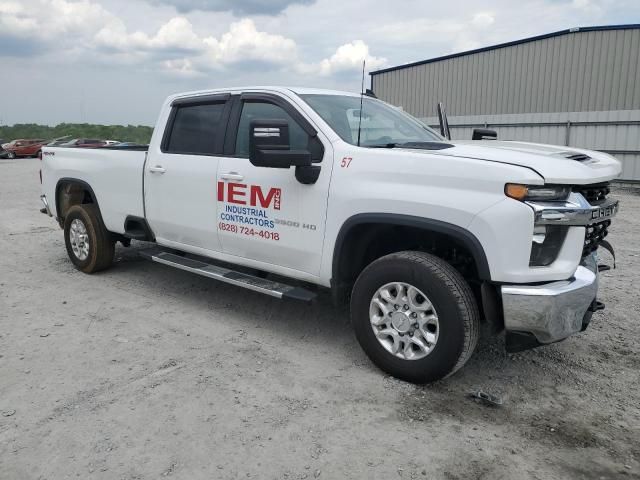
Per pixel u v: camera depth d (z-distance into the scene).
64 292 5.65
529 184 3.09
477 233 3.22
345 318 4.94
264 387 3.61
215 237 4.76
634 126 18.77
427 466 2.79
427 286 3.42
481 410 3.35
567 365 3.99
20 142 38.38
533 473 2.75
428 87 23.97
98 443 2.96
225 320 4.88
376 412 3.30
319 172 3.93
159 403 3.38
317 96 4.41
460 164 3.30
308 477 2.70
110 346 4.26
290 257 4.22
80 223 6.22
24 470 2.74
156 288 5.80
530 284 3.22
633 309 5.16
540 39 20.31
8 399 3.43
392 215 3.53
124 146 6.29
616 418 3.27
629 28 18.53
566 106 20.12
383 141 4.20
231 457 2.85
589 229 3.51
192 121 5.01
